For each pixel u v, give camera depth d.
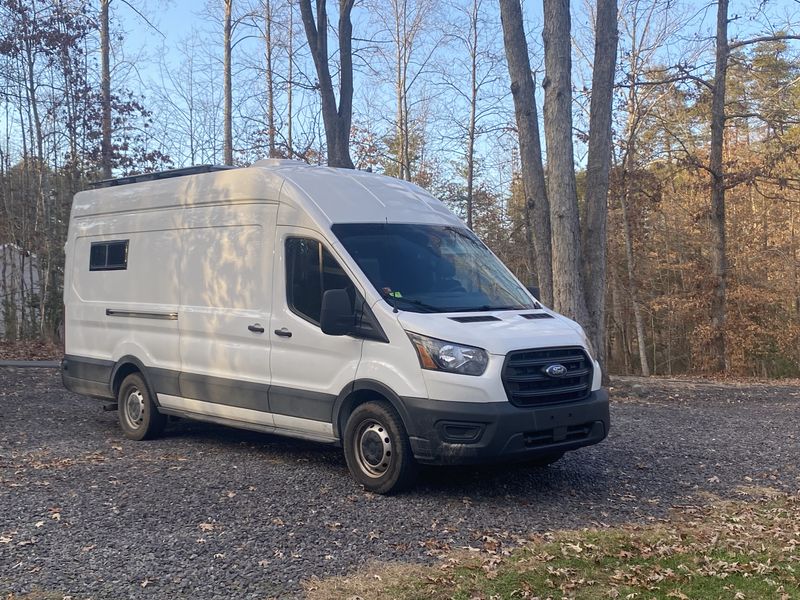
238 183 8.05
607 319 37.56
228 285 8.04
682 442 9.16
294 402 7.32
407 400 6.35
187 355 8.46
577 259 13.37
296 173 7.73
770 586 4.70
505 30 14.19
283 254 7.50
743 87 26.12
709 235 31.20
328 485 6.91
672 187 31.95
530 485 7.03
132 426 9.15
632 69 27.47
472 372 6.17
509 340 6.33
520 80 14.24
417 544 5.39
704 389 14.87
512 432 6.15
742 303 29.94
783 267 30.50
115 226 9.63
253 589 4.59
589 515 6.16
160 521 5.86
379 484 6.59
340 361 6.93
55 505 6.23
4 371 15.45
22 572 4.80
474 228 36.00
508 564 5.00
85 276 10.07
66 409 11.22
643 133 28.62
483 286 7.39
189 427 9.84
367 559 5.09
